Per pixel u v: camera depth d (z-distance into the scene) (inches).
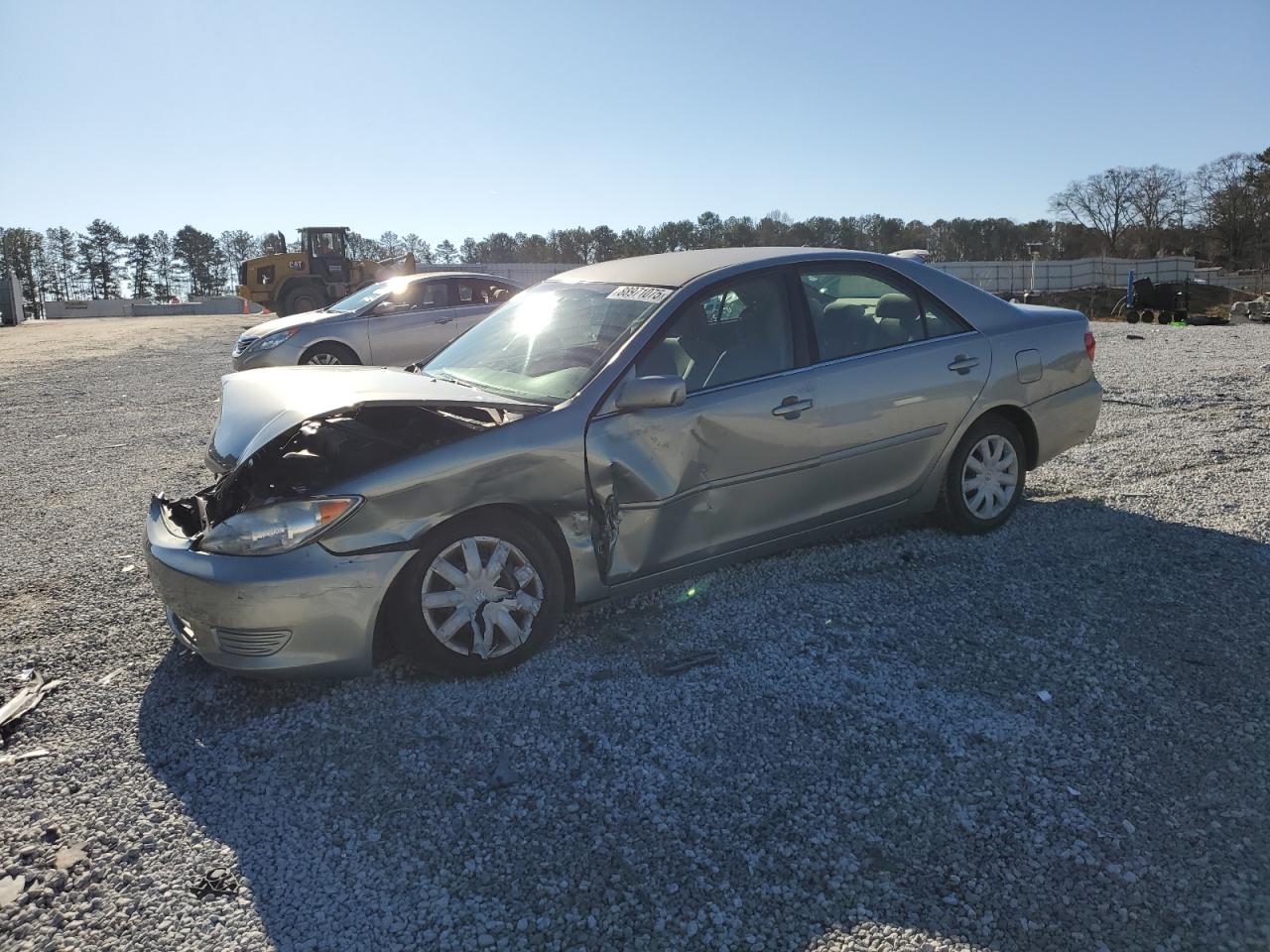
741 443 153.2
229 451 146.7
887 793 107.6
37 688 138.9
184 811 108.6
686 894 92.6
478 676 136.2
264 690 136.0
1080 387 197.5
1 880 97.5
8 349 844.6
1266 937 85.2
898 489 175.9
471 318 465.1
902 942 85.8
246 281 1115.3
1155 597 158.2
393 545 126.8
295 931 89.1
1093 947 84.9
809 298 166.4
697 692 130.8
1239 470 234.2
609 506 140.6
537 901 92.2
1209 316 1133.1
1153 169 3134.8
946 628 148.9
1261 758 112.3
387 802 108.7
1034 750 115.3
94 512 237.8
